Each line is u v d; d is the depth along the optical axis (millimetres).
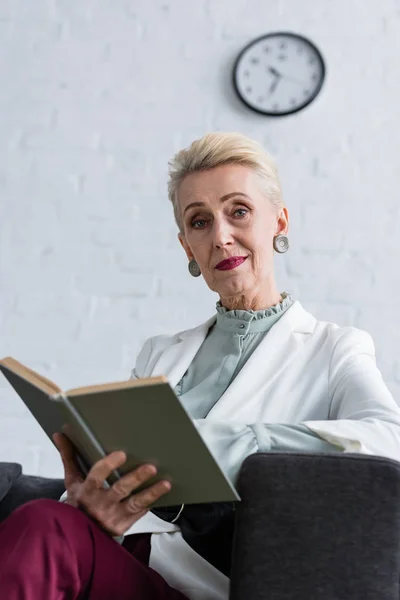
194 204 1600
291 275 2701
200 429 1258
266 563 1106
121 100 2908
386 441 1261
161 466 1105
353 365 1484
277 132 2801
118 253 2812
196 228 1624
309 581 1094
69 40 2971
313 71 2809
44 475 2699
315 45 2824
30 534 1059
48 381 1140
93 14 2979
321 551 1099
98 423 1089
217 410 1479
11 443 2723
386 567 1088
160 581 1239
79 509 1157
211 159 1600
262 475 1130
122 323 2768
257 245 1588
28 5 3010
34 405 1235
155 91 2896
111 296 2789
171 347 1694
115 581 1130
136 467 1122
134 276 2791
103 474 1109
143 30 2943
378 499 1102
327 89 2809
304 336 1577
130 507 1138
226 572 1365
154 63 2916
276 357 1544
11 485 1780
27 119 2934
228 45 2895
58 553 1061
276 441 1245
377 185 2729
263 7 2896
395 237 2689
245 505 1130
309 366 1523
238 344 1595
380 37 2822
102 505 1136
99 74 2936
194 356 1655
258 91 2824
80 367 2758
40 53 2973
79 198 2863
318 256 2705
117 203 2844
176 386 1610
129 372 2732
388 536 1094
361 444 1240
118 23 2961
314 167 2762
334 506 1107
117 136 2887
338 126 2779
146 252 2801
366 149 2754
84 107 2920
